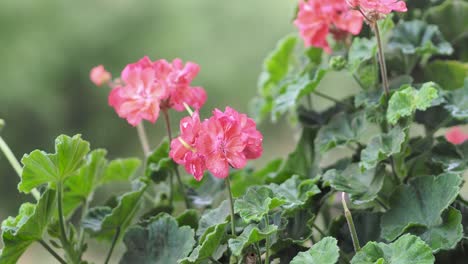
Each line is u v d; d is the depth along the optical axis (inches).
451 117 94.3
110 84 101.7
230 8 337.7
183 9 335.3
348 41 98.7
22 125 305.1
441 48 97.0
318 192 91.6
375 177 93.1
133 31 329.4
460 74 98.1
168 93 93.6
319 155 97.3
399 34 98.1
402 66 98.1
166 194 98.3
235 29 337.7
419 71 99.2
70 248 93.4
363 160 92.4
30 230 91.4
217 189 97.8
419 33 97.8
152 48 331.3
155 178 96.0
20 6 308.8
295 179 93.0
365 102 94.7
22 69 307.9
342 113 96.7
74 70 315.6
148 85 93.5
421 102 90.9
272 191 90.0
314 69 98.1
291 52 103.3
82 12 321.7
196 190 98.1
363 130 95.5
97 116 315.6
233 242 88.8
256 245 89.8
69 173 92.0
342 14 97.3
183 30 335.0
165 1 332.5
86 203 97.6
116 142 315.9
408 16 100.2
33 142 307.6
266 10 339.3
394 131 92.4
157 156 96.7
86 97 314.0
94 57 322.0
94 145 315.6
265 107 104.2
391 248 88.0
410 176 94.7
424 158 94.6
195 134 89.4
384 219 91.4
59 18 316.8
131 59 329.1
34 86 307.3
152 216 95.3
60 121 312.0
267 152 273.3
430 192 90.9
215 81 331.6
